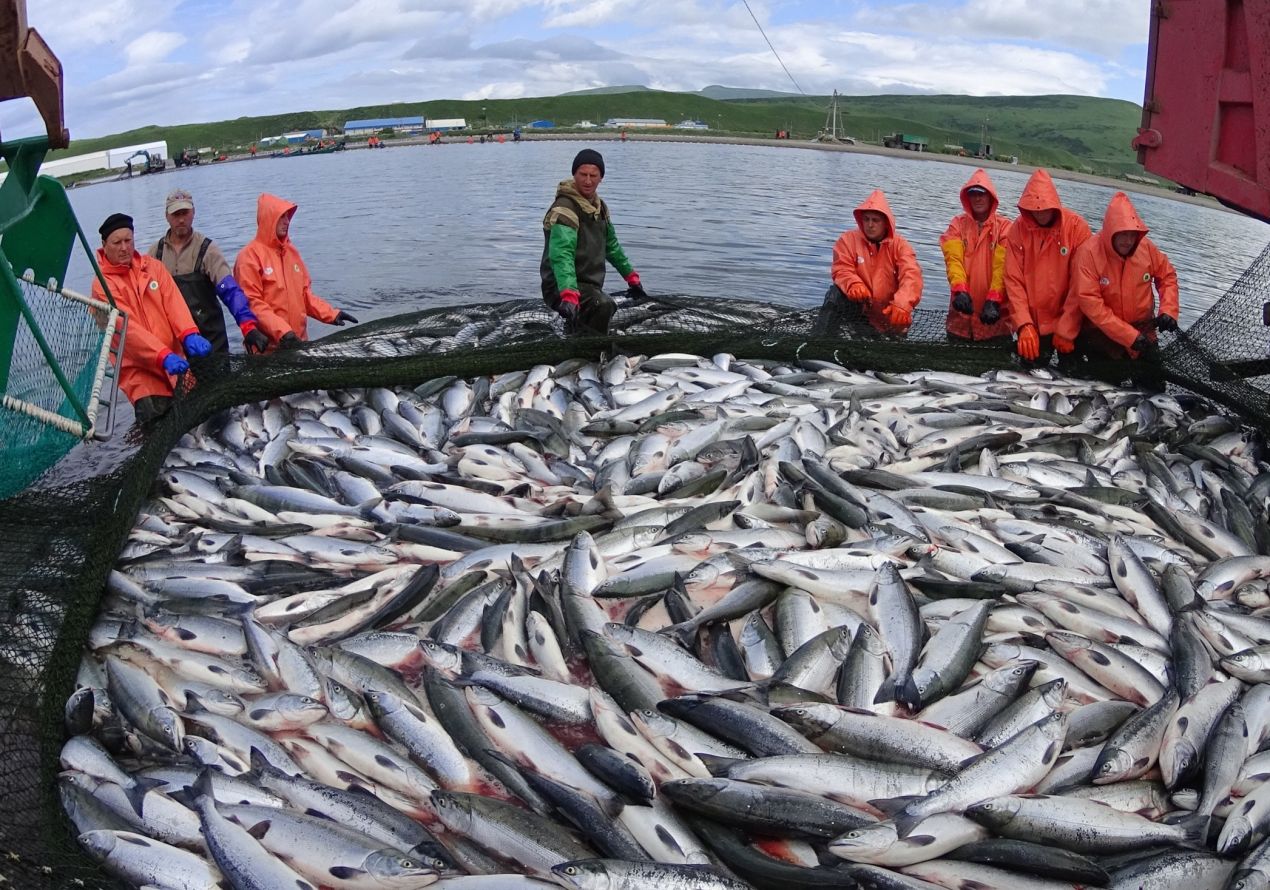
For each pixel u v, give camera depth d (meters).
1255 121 3.81
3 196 3.65
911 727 2.37
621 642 2.73
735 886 1.97
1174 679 2.65
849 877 1.98
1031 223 5.40
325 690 2.60
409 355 5.35
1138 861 2.05
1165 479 3.99
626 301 7.01
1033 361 5.45
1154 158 4.38
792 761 2.28
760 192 17.00
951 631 2.76
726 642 2.84
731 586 3.13
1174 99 4.23
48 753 2.45
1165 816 2.23
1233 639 2.77
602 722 2.48
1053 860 2.02
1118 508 3.62
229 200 17.42
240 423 4.58
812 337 5.64
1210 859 2.04
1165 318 5.26
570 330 6.02
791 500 3.60
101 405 4.86
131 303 4.83
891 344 5.53
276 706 2.57
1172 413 4.84
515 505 3.68
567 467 4.05
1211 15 3.97
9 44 3.41
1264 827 2.07
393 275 9.80
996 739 2.44
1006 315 5.85
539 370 5.14
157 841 2.17
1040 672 2.66
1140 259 5.17
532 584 3.02
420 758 2.46
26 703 2.59
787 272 9.85
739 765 2.30
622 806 2.21
